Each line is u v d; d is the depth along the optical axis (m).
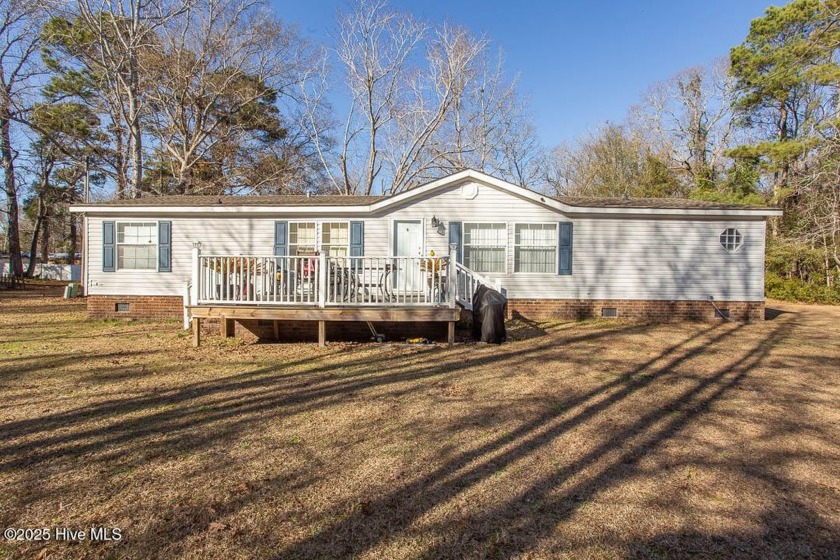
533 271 11.69
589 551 2.46
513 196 11.55
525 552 2.46
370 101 25.61
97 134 22.06
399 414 4.65
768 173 22.45
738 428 4.29
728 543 2.54
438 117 25.06
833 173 16.81
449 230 11.52
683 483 3.22
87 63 20.08
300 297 8.55
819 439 4.03
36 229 31.44
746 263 11.70
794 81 20.88
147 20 19.80
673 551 2.47
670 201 13.01
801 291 17.81
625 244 11.70
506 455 3.67
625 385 5.76
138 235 11.88
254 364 6.86
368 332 9.55
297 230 11.84
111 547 2.48
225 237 11.82
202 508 2.88
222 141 24.31
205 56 21.88
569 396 5.29
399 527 2.68
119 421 4.39
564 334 9.66
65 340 8.80
